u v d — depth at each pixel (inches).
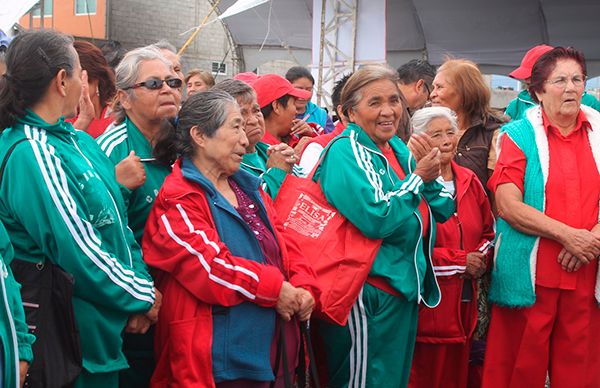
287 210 120.2
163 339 100.9
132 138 112.7
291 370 107.7
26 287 88.0
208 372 96.1
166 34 845.8
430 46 569.0
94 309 91.7
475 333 149.3
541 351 133.2
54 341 87.9
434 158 117.4
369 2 418.6
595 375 134.0
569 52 135.3
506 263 135.0
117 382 97.8
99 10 820.0
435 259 133.1
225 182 108.0
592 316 132.5
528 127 137.0
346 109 124.5
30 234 88.1
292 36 611.2
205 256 96.3
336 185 116.5
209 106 103.6
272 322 102.6
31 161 88.2
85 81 117.0
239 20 603.2
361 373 118.3
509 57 569.3
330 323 116.4
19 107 91.8
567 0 475.5
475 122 158.2
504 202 134.8
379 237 114.3
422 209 123.1
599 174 133.3
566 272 130.0
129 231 100.7
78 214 89.0
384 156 121.5
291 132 167.6
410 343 123.4
